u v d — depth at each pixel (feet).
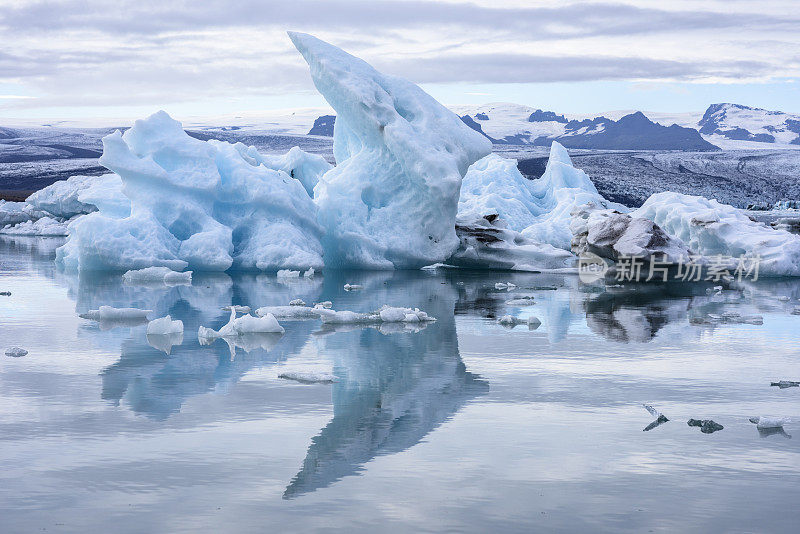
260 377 27.84
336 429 21.34
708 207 92.32
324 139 454.40
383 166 82.58
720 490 16.96
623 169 386.32
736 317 45.29
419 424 21.91
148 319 42.78
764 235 80.18
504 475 17.79
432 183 77.30
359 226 80.59
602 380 27.86
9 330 38.47
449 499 16.35
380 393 25.58
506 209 116.88
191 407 23.56
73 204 167.22
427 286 64.34
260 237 76.33
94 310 45.14
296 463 18.52
